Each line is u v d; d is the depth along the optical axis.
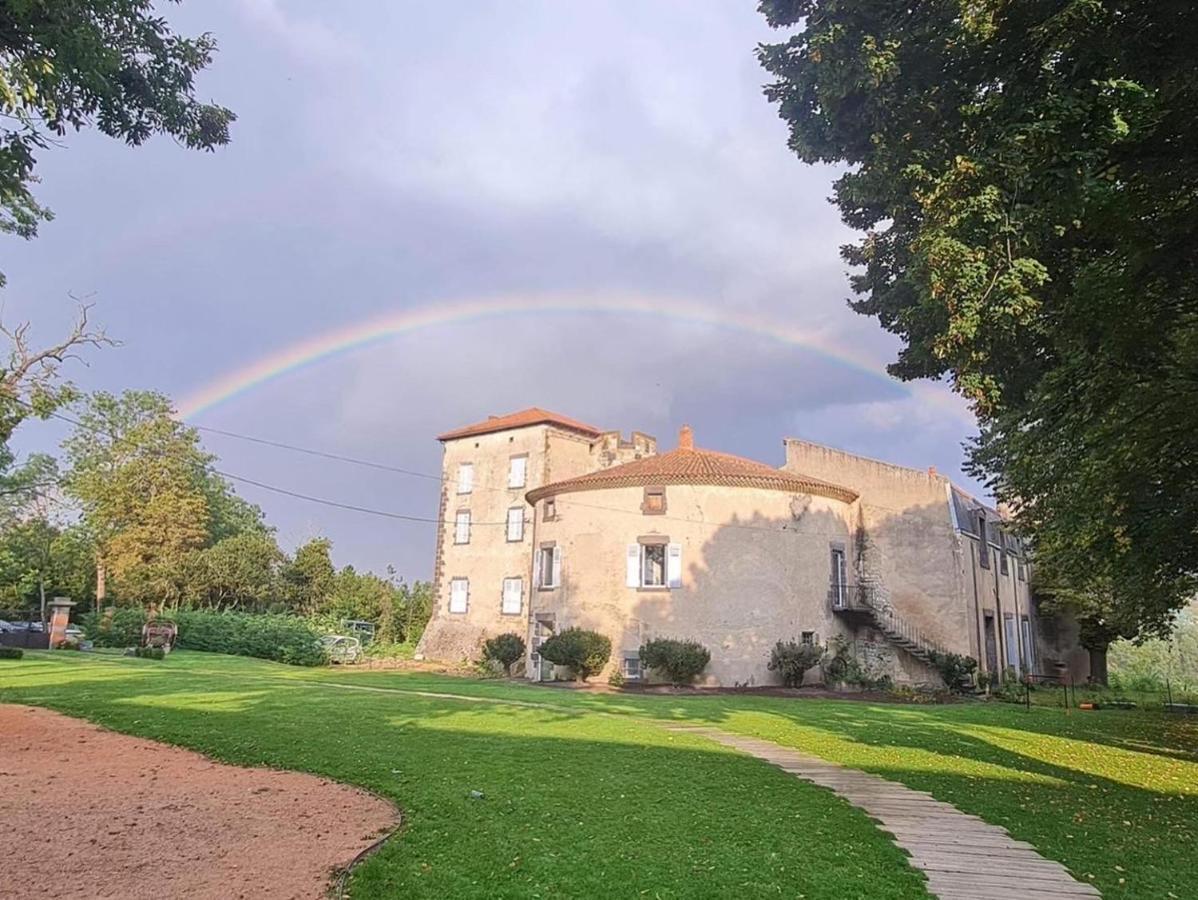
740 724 18.53
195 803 9.88
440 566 46.78
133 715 16.45
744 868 7.78
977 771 13.70
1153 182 9.66
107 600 57.41
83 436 58.59
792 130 11.13
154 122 12.41
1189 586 21.05
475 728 15.90
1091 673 43.66
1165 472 15.04
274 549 58.00
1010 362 12.45
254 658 41.53
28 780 10.78
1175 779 14.21
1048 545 24.64
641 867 7.68
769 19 10.98
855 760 14.17
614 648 30.48
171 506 55.44
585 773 11.78
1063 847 9.18
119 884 6.96
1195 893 7.93
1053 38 8.72
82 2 10.16
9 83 9.41
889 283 14.16
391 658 44.88
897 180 10.29
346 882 7.13
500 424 46.06
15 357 24.59
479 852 8.01
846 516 34.19
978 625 35.47
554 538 33.34
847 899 7.16
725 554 30.58
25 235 19.00
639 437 46.44
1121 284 10.46
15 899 6.51
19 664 27.73
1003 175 8.58
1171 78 8.93
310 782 11.23
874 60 9.36
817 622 31.42
